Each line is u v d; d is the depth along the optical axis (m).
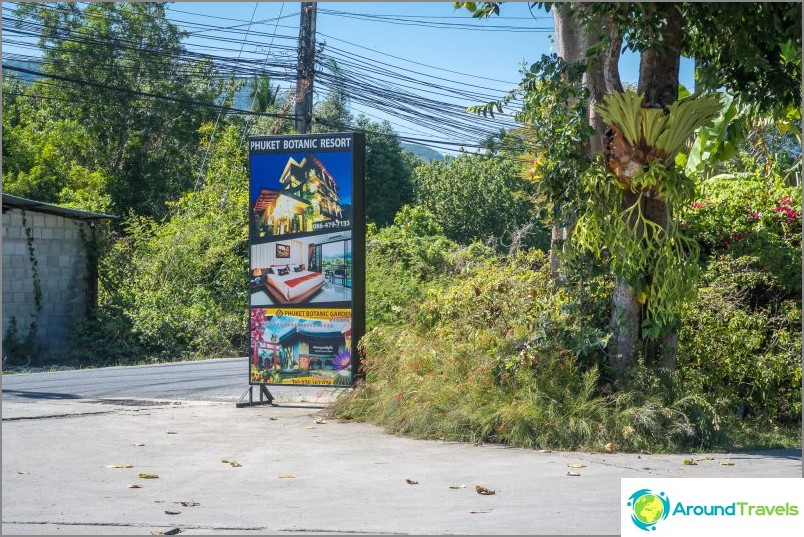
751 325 10.72
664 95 9.59
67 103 42.88
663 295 9.46
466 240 47.22
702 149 13.27
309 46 27.95
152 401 12.65
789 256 11.10
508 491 6.73
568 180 9.87
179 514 5.99
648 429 8.80
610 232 9.45
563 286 10.05
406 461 8.02
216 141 38.91
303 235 11.38
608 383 9.45
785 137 18.59
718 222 11.80
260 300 11.55
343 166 11.24
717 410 9.79
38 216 24.48
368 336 11.02
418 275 22.75
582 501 6.38
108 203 35.09
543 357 9.49
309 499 6.46
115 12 42.34
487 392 9.41
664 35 9.49
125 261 27.30
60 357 23.44
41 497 6.50
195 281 27.45
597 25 9.68
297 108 28.03
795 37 9.49
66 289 25.16
